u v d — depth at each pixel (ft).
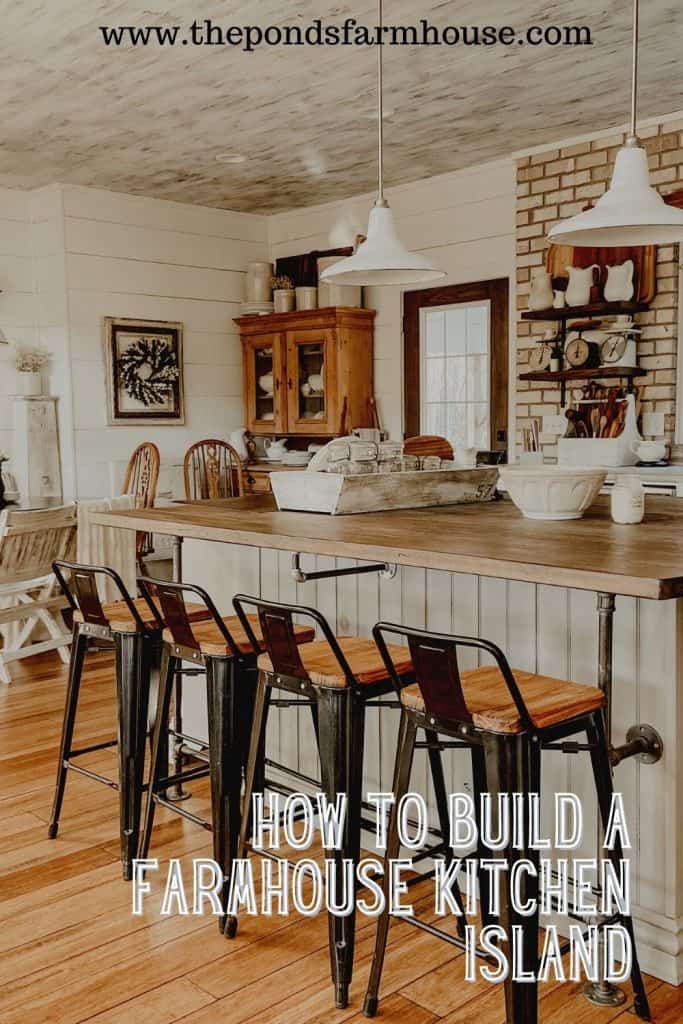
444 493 9.88
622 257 16.62
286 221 23.26
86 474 20.59
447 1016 6.36
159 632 8.44
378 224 9.89
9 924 7.59
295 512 9.37
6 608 15.28
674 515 8.78
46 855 8.84
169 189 20.72
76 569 8.57
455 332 19.93
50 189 20.04
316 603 9.45
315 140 17.19
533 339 18.15
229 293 23.08
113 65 13.51
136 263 21.22
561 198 17.47
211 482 20.30
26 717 12.98
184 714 11.27
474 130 16.69
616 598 6.88
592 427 16.22
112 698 13.91
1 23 12.07
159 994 6.62
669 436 16.24
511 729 5.66
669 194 15.87
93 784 10.58
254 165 18.80
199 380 22.61
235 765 7.50
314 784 7.82
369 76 13.99
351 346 21.04
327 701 6.62
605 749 6.25
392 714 8.69
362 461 9.63
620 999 6.50
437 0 11.46
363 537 7.18
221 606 10.52
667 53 13.15
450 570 6.22
